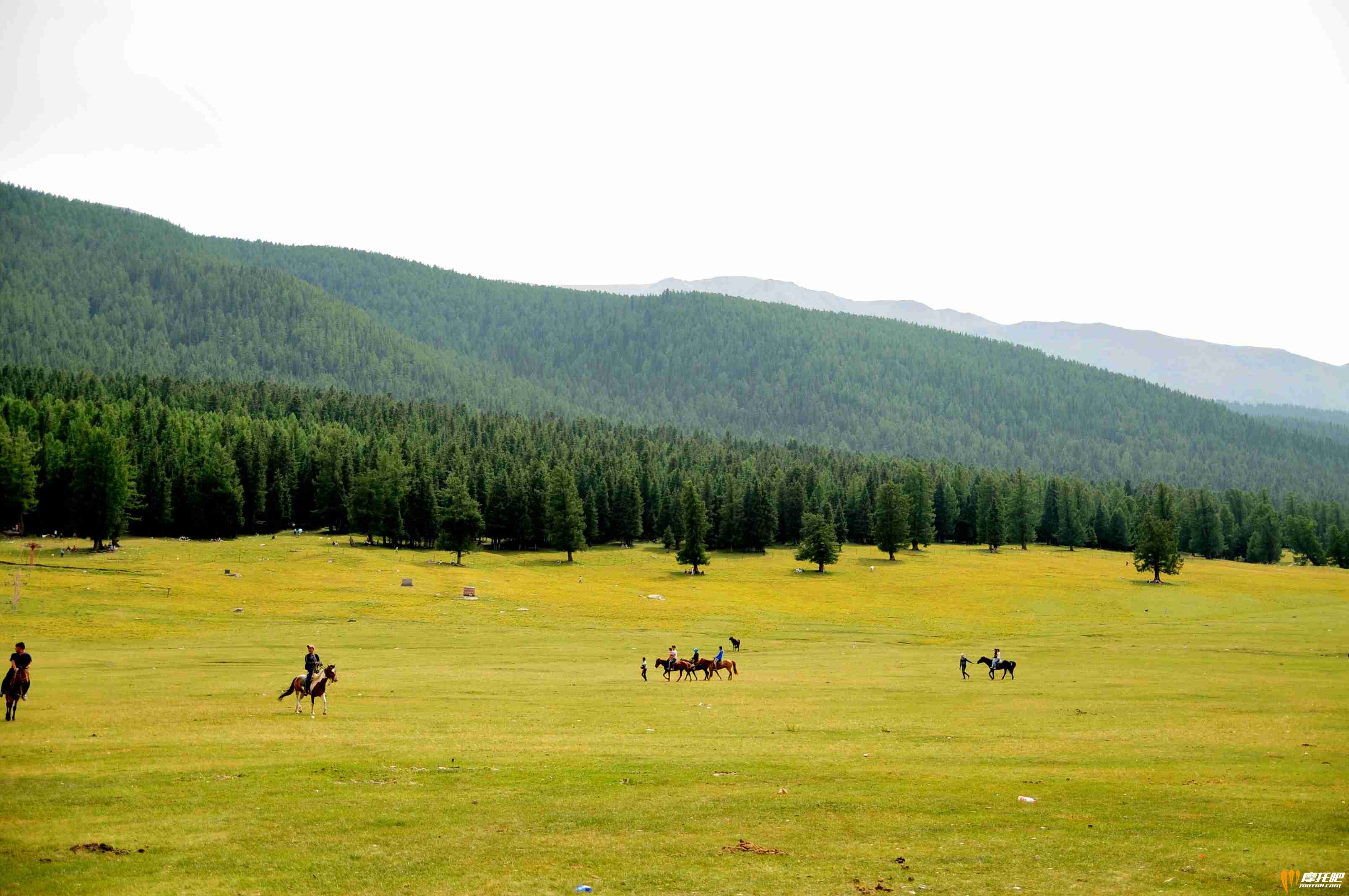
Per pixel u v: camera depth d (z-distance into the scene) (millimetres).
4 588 88125
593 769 27344
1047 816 22844
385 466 167875
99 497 129875
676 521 190125
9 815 21469
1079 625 95938
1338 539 192000
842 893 17719
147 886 17594
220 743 30125
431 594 103375
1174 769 28312
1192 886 18125
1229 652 69062
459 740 31750
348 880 18156
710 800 24078
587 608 100875
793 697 45906
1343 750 31391
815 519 156875
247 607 87688
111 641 67500
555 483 168250
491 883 18109
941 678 54375
